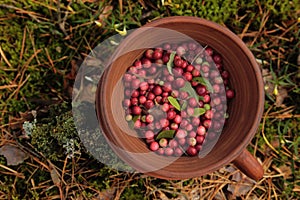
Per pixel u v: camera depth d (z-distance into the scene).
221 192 0.50
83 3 0.50
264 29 0.51
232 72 0.45
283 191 0.50
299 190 0.50
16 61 0.50
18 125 0.49
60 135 0.45
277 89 0.50
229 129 0.44
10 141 0.49
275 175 0.50
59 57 0.50
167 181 0.49
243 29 0.51
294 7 0.50
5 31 0.50
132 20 0.50
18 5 0.49
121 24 0.49
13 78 0.50
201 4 0.49
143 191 0.49
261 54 0.51
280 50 0.51
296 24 0.50
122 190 0.49
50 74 0.50
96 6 0.50
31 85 0.50
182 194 0.49
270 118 0.50
